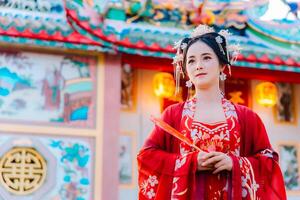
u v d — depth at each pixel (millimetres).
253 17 11516
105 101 10469
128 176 10969
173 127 4621
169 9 11203
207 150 4449
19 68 10266
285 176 11844
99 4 10414
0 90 10094
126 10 10859
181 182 4305
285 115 12180
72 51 10516
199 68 4609
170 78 11430
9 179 9789
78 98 10398
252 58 11133
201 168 4293
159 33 10734
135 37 10570
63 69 10461
